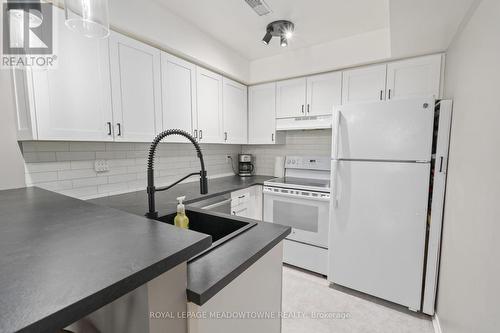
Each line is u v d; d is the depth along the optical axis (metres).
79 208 0.98
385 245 1.85
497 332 0.87
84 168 1.81
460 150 1.39
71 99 1.45
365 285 1.96
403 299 1.81
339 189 2.01
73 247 0.59
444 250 1.62
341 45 2.43
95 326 0.77
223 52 2.55
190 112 2.29
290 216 2.49
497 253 0.89
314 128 2.67
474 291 1.09
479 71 1.15
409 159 1.72
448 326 1.44
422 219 1.71
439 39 1.79
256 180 2.90
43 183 1.61
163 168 2.41
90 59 1.53
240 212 2.52
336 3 1.84
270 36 2.13
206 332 0.68
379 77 2.33
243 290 0.83
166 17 1.93
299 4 1.85
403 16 1.48
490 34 1.04
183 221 1.12
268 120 3.03
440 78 2.07
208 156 2.98
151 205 1.09
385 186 1.82
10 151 1.46
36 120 1.32
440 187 1.66
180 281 0.62
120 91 1.70
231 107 2.86
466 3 1.31
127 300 0.61
